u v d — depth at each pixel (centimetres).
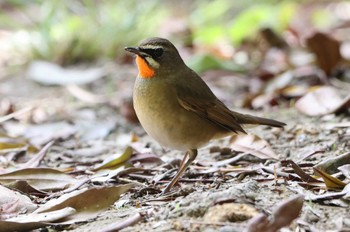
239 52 1817
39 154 1056
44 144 1207
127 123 1350
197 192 820
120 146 1179
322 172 841
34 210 816
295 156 1034
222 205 740
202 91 933
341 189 839
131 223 727
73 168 1025
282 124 1037
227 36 1900
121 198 871
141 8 1862
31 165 1034
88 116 1390
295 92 1405
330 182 841
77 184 905
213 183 900
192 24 2038
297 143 1103
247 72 1642
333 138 1105
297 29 1958
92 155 1139
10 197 837
